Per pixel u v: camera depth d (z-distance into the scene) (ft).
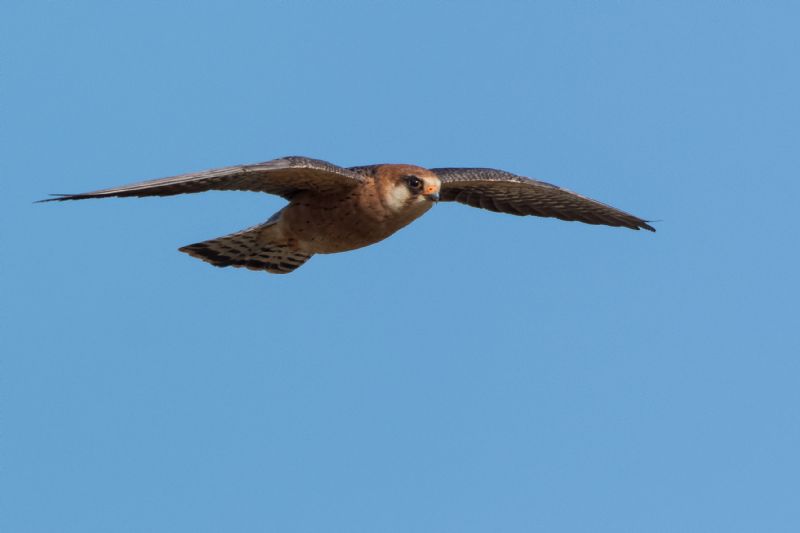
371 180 52.39
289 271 57.93
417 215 53.52
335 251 54.95
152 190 44.24
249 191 50.75
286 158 48.37
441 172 57.88
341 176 50.72
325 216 53.21
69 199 41.22
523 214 61.87
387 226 53.47
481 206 61.21
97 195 41.81
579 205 60.75
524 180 58.39
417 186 52.31
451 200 60.75
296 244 55.26
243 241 56.18
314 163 49.19
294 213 53.62
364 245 54.49
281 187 51.75
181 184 45.73
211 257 57.11
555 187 58.65
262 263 57.57
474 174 57.82
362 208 52.54
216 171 45.21
